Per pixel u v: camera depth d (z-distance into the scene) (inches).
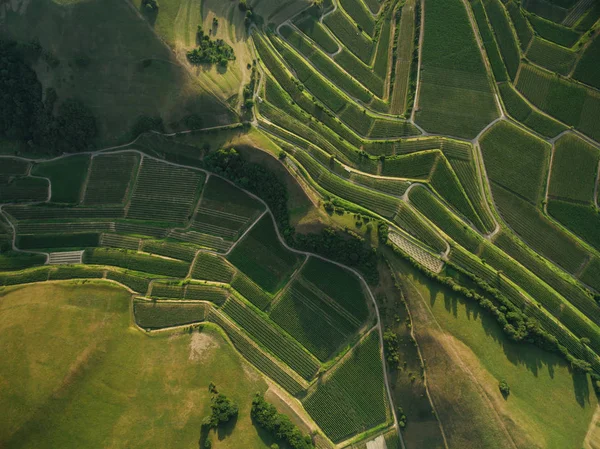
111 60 3051.2
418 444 2628.0
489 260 2906.0
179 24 3147.1
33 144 3164.4
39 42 3029.0
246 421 2650.1
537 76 3275.1
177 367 2736.2
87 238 3048.7
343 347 2810.0
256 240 3021.7
